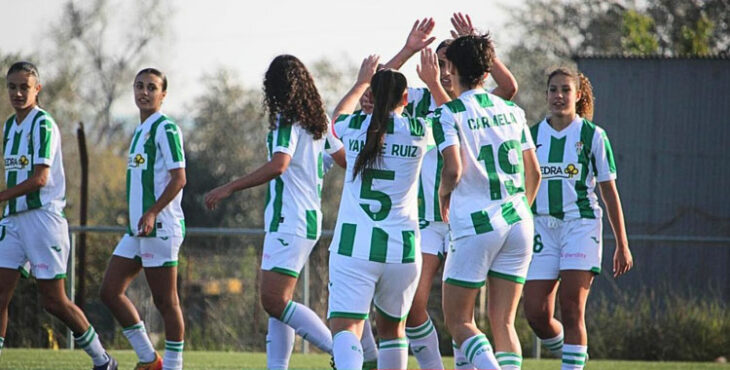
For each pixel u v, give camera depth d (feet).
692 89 227.40
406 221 69.51
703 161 226.17
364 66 74.84
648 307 162.09
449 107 70.08
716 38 374.84
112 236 173.58
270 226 84.43
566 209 85.25
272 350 87.30
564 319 84.89
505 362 70.95
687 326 158.30
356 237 68.59
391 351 72.33
